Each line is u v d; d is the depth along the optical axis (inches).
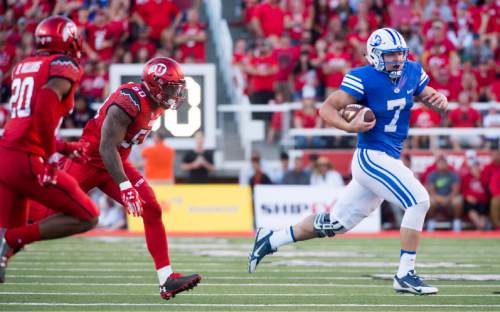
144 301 805.9
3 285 894.4
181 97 764.0
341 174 1737.2
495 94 1977.1
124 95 749.3
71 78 688.4
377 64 819.4
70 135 1696.6
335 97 824.9
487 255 1268.5
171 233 1621.6
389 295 858.8
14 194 709.9
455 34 2144.4
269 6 2084.2
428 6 2175.2
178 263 1128.2
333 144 1749.5
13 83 707.4
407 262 819.4
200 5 2349.9
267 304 796.0
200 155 1716.3
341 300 824.3
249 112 1780.3
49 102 673.6
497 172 1684.3
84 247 1310.3
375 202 845.2
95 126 791.7
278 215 1678.2
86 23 2050.9
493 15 2149.4
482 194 1692.9
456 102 1914.4
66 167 804.0
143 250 1274.6
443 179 1686.8
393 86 824.9
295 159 1701.5
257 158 1705.2
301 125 1764.3
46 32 709.3
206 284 930.7
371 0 2159.2
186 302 804.0
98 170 804.0
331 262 1147.3
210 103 1679.4
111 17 2032.5
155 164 1669.5
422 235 1608.0
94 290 871.7
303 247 1363.2
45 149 678.5
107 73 1919.3
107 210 1676.9
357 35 2027.6
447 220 1700.3
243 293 867.4
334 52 1955.0
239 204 1678.2
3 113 1854.1
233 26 2271.2
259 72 1891.0
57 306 766.5
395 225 1697.8
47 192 702.5
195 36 2023.9
